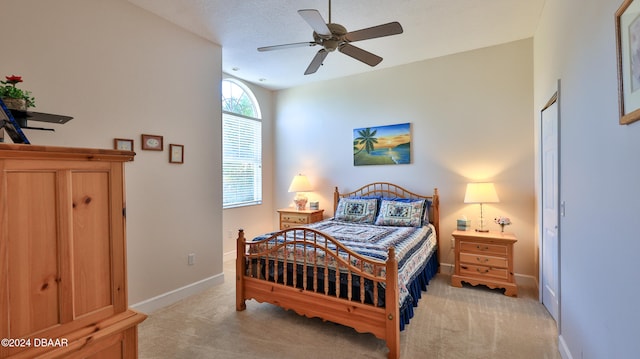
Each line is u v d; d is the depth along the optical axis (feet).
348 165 14.80
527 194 11.06
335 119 15.14
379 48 11.64
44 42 6.86
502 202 11.46
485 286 10.75
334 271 7.55
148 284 8.96
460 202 12.22
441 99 12.55
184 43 9.98
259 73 14.25
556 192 7.82
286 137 16.71
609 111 4.39
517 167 11.21
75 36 7.38
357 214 12.69
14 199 2.70
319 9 8.81
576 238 5.83
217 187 11.19
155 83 9.14
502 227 10.85
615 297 4.16
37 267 2.84
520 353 6.70
